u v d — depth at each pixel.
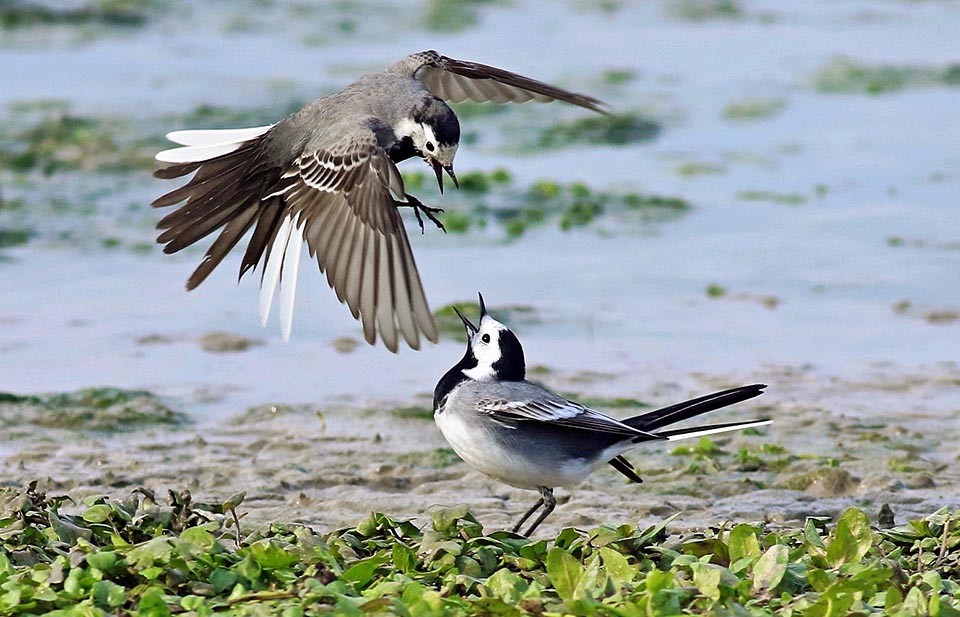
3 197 21.72
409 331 8.61
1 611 8.11
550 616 8.00
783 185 23.92
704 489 12.23
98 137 24.55
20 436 13.32
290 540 9.52
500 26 35.22
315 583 8.33
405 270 8.68
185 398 14.60
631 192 23.22
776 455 12.98
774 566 8.76
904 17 37.81
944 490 12.17
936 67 31.97
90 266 19.11
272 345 16.48
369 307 8.66
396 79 9.87
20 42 31.95
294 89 27.97
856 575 8.65
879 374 15.45
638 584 8.57
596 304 17.92
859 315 17.62
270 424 13.91
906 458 12.85
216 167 9.62
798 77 31.28
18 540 9.28
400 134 9.57
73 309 17.44
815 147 26.33
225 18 34.94
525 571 9.06
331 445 13.33
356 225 8.85
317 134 9.38
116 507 9.77
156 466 12.62
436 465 12.90
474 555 9.25
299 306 17.97
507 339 10.69
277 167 9.53
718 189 23.62
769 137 26.97
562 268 19.47
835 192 23.48
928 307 17.92
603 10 37.69
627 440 10.55
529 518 11.57
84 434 13.46
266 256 9.38
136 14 34.69
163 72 29.52
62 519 9.59
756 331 17.03
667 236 21.16
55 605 8.20
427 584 8.85
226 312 17.58
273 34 33.53
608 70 31.17
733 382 15.17
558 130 27.23
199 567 8.73
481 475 12.65
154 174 9.69
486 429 10.38
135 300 17.86
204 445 13.24
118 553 8.75
